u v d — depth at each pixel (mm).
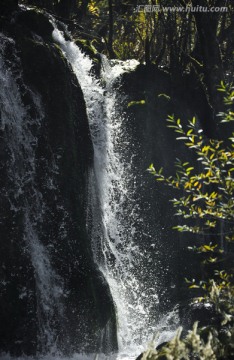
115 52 42781
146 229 30844
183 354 11188
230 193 14148
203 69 34875
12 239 24109
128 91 32312
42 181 25609
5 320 23469
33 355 24031
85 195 27719
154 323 29859
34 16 27750
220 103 33781
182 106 34281
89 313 25734
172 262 31406
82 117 28312
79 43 32062
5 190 24172
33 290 24422
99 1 48344
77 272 25844
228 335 12133
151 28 41312
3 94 24969
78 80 28969
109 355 26000
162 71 34750
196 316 21766
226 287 13211
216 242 31609
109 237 29547
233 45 38625
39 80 26266
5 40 25797
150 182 31391
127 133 31453
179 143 33000
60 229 25859
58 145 26297
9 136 24812
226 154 14398
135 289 29984
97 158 29672
